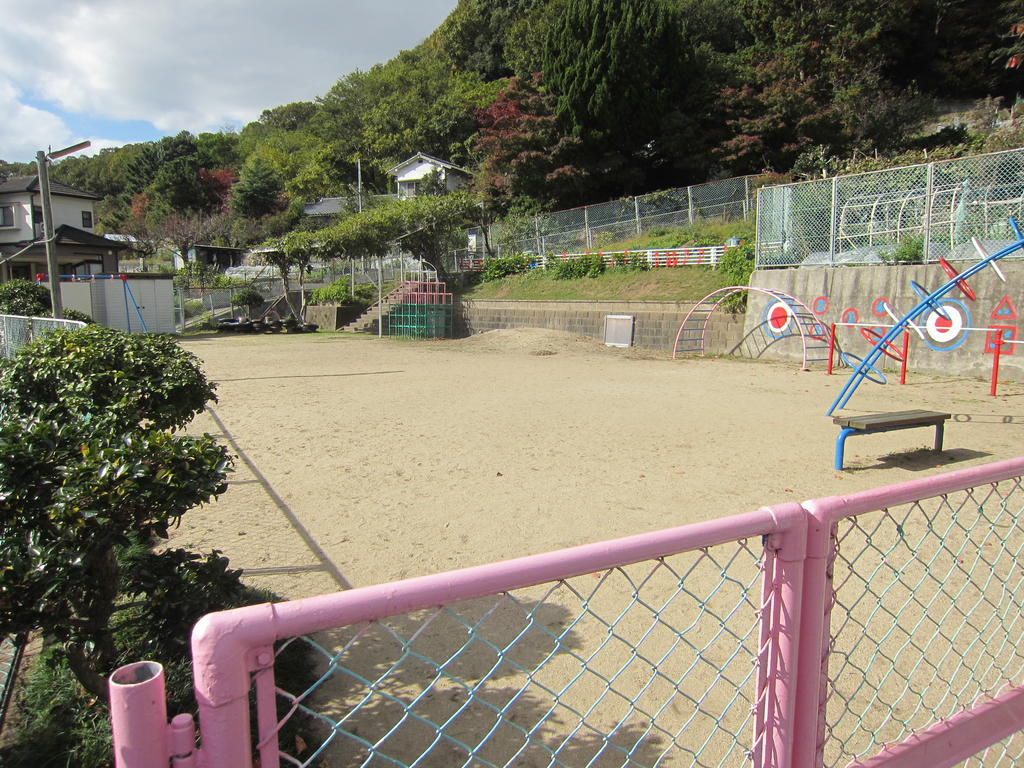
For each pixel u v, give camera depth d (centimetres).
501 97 3497
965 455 725
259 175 5359
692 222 2608
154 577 275
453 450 755
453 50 5725
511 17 5284
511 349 1923
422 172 4828
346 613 113
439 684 306
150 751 103
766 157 3128
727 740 266
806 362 1412
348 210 4197
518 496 586
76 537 232
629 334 1988
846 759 246
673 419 930
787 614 161
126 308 2639
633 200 2822
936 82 3791
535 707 288
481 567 125
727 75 3416
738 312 1742
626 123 3272
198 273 3631
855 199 1498
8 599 216
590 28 3231
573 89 3234
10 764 252
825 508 163
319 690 298
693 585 403
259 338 2491
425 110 5288
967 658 317
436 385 1270
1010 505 521
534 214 3347
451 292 2753
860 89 3047
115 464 236
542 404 1058
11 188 3269
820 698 168
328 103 6203
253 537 489
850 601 374
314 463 700
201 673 104
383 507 558
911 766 189
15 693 299
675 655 328
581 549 134
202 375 556
